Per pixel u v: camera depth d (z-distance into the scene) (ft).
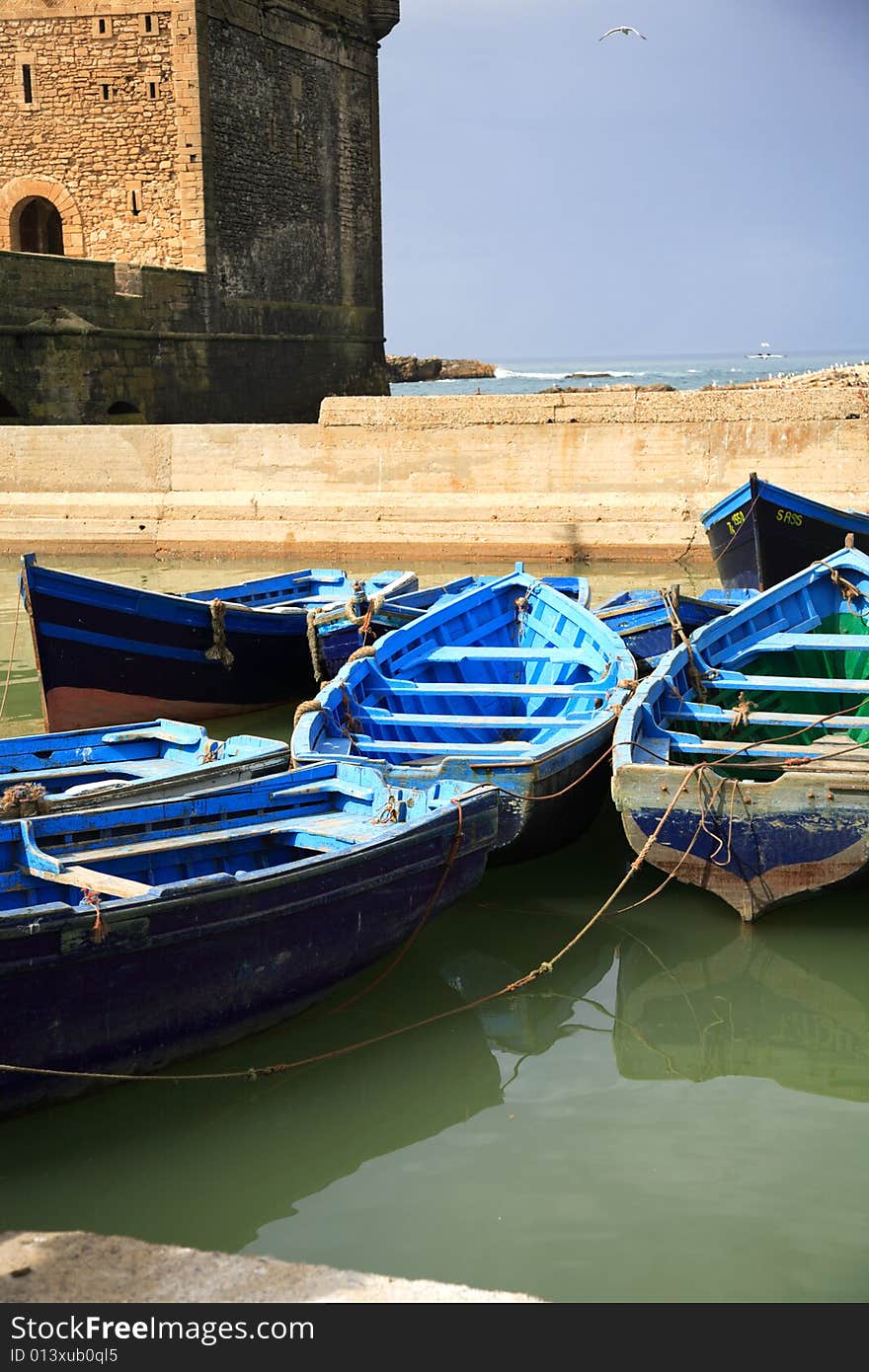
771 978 25.99
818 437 72.74
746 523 55.06
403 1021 24.49
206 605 43.93
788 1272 17.08
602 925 28.45
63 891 23.99
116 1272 17.28
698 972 26.30
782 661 40.09
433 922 28.73
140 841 25.48
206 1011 21.84
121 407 100.63
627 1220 18.20
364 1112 21.33
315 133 128.67
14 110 113.60
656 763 28.60
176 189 111.65
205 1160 20.04
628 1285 16.88
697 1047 23.39
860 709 38.60
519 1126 20.81
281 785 27.78
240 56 115.55
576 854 32.78
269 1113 21.31
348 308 136.77
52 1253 17.70
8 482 85.46
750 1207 18.51
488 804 26.25
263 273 120.78
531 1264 17.33
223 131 113.91
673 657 34.86
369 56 137.69
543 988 25.80
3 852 24.14
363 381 140.56
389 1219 18.39
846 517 54.90
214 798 26.55
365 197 139.44
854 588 41.09
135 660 42.73
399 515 79.05
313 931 23.03
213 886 21.34
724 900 28.48
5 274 88.17
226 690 45.57
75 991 20.16
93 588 41.11
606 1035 23.90
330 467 80.79
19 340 90.43
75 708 42.06
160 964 21.03
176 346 106.22
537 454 77.36
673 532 74.38
